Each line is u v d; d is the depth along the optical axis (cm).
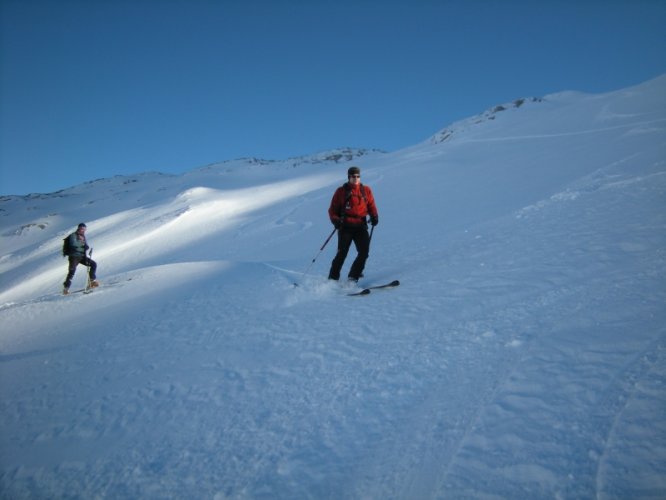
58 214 8425
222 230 2838
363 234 608
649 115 2692
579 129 3022
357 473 222
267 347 396
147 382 359
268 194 4294
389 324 405
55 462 266
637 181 782
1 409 353
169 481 235
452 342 344
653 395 226
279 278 620
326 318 450
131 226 3794
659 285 355
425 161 3400
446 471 210
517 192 1280
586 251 483
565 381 257
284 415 283
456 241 769
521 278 452
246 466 238
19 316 770
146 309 587
